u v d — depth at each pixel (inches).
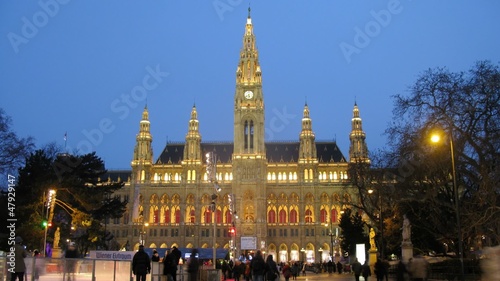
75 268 1391.5
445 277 2113.7
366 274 2143.2
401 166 2920.8
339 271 4156.0
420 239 3250.5
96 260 1409.9
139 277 1322.6
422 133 2652.6
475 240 2923.2
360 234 4566.9
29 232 3154.5
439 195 2886.3
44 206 3324.3
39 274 1359.5
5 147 3139.8
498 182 2417.6
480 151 2475.4
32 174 3486.7
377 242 3821.4
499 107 2482.8
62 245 3681.1
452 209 2800.2
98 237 4040.4
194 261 1499.8
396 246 3553.2
